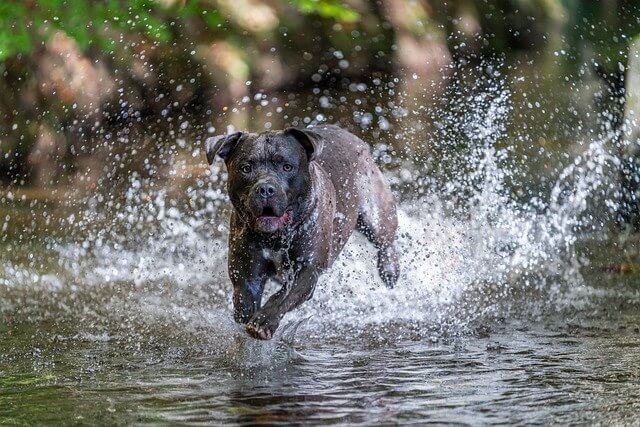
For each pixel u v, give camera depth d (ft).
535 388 20.38
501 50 77.71
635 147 50.96
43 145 62.44
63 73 63.26
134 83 67.21
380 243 32.27
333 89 75.61
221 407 18.92
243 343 25.54
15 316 30.66
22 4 56.39
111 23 60.49
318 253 26.89
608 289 35.12
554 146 56.34
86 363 23.59
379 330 27.78
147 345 25.93
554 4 76.23
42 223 50.11
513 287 35.04
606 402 19.06
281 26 74.79
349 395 19.89
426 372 22.18
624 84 62.69
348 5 77.51
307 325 28.43
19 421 18.07
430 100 69.87
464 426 17.40
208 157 25.85
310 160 26.20
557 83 67.36
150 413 18.53
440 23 78.48
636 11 74.33
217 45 69.77
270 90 74.69
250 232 26.09
